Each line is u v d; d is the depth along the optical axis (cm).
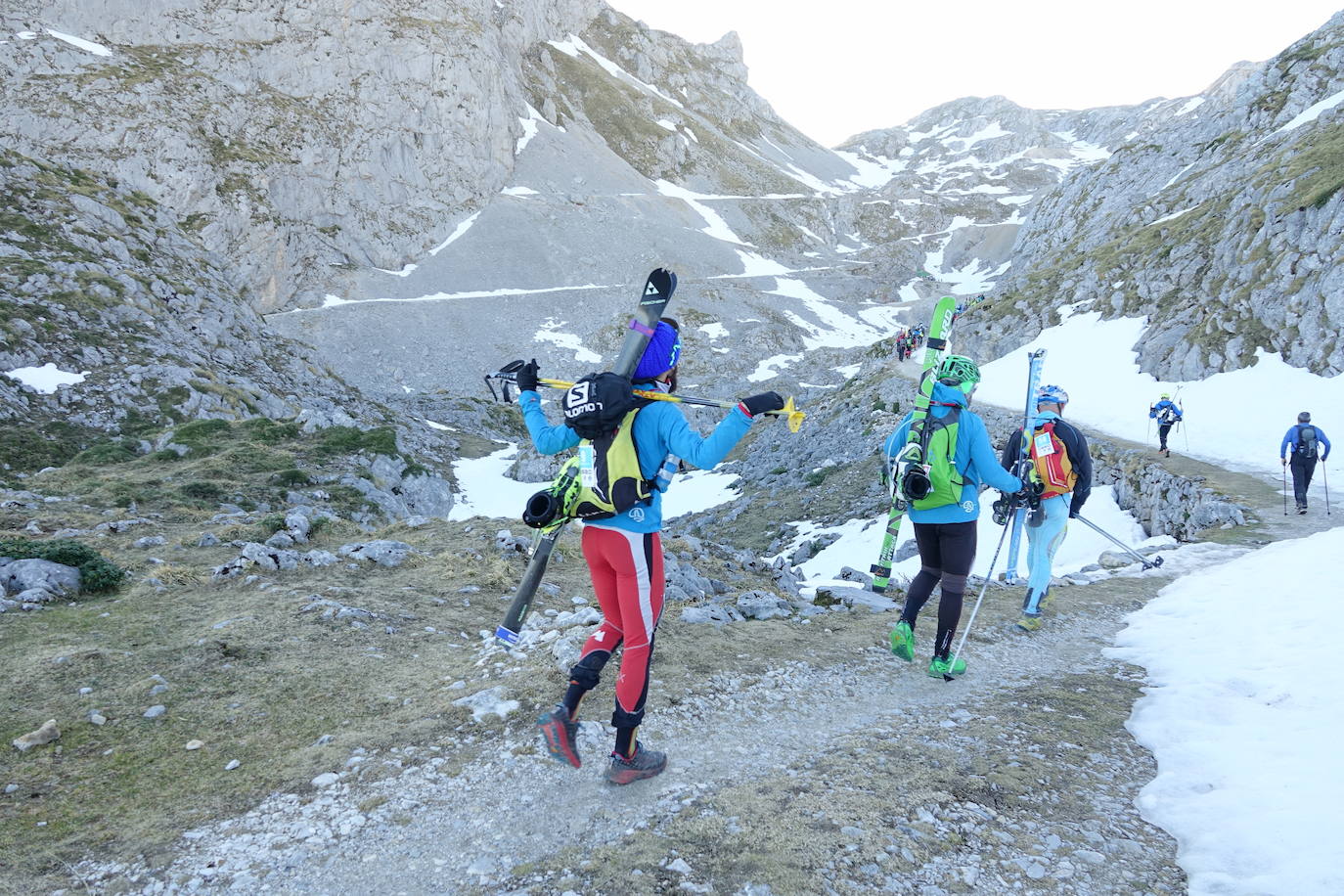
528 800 354
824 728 461
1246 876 295
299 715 434
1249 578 855
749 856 309
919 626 710
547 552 362
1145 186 9844
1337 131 4622
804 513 3794
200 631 561
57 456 2831
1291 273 3528
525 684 473
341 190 13200
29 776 359
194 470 2250
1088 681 576
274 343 5419
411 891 285
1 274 3797
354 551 802
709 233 18400
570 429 369
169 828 321
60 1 11825
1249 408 3053
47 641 534
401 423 6038
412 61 14625
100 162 10394
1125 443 2769
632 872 297
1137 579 1004
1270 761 389
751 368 11312
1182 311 4209
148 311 4212
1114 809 365
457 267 13625
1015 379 5006
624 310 12950
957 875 301
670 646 577
